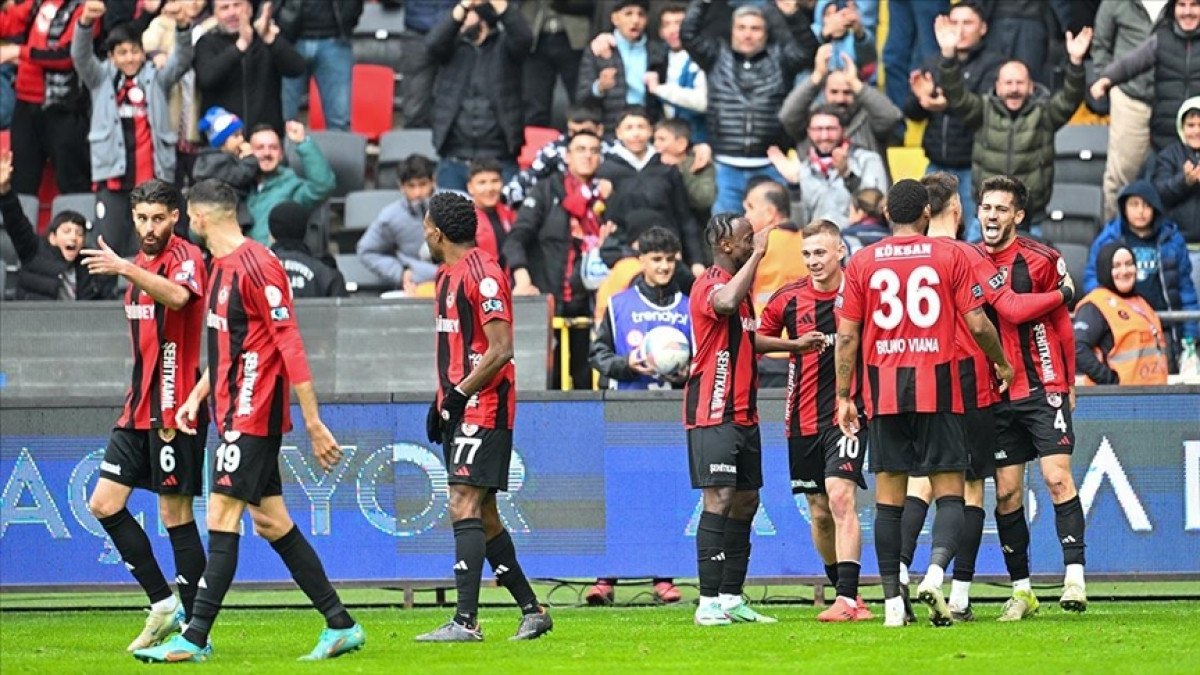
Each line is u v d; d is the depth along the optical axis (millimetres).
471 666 25844
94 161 53438
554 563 40000
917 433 30609
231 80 55031
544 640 30062
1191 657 26453
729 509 33125
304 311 43375
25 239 49469
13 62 58875
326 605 27312
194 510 40094
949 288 30312
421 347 43062
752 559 39594
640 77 55281
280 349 26750
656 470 39812
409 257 49906
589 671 25188
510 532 40031
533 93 58188
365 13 65812
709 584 33125
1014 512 34156
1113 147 53188
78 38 52969
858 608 34000
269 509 27266
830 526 35906
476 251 29266
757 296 43031
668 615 36375
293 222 45688
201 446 29812
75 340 43688
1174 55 51781
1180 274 46031
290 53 55688
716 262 32969
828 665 25656
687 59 54688
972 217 52188
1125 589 43750
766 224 43188
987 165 50469
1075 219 54094
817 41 53188
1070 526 33969
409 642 29766
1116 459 39219
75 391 43594
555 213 48281
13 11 59906
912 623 32375
